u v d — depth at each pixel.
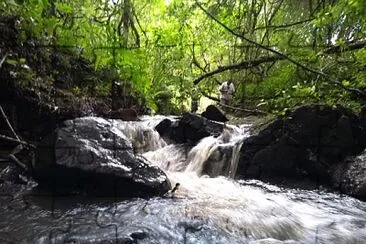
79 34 7.57
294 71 9.64
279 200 5.71
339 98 7.67
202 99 16.44
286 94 8.56
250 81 12.04
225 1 9.65
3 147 5.91
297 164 6.95
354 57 7.63
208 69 13.34
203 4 9.84
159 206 4.92
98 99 8.61
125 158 5.38
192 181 6.47
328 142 6.89
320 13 6.29
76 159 5.03
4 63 6.10
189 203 5.14
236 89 12.30
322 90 8.05
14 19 6.51
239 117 10.42
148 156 7.76
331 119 6.95
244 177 6.99
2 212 4.38
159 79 12.00
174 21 11.88
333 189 6.51
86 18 7.55
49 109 6.47
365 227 4.84
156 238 4.04
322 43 8.29
